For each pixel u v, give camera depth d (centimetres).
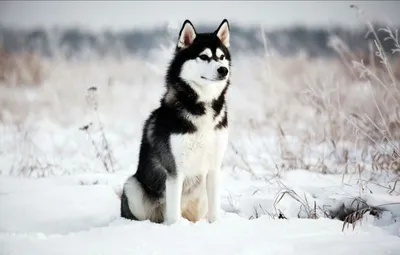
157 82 2053
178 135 601
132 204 658
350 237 512
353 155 917
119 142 1198
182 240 518
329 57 2255
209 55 618
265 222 570
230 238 520
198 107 606
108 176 862
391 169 780
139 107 1588
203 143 606
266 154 1024
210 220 627
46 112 1550
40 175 925
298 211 657
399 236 522
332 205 654
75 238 536
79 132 1248
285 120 1210
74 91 1645
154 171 647
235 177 860
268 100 1365
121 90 1806
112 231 555
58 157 1073
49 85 1659
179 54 644
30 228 640
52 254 481
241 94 1443
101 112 1488
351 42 1270
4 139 1202
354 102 1085
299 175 822
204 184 650
